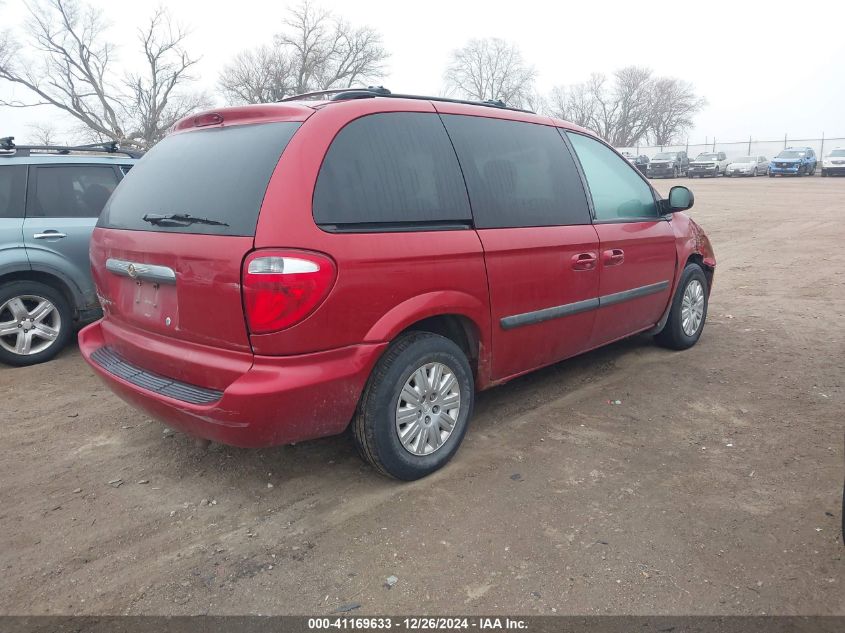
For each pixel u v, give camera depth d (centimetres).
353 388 318
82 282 589
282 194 294
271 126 322
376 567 290
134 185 372
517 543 304
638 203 504
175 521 329
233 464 386
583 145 468
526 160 412
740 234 1423
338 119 321
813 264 1017
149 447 411
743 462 377
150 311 340
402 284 326
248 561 296
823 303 757
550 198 420
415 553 298
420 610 264
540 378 516
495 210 380
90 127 4519
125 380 345
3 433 434
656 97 8562
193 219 315
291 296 288
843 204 2053
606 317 468
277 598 272
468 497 343
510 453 391
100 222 390
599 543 303
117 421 452
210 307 303
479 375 388
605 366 541
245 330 294
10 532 322
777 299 786
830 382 500
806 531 310
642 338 617
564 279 419
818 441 401
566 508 331
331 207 306
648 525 316
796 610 260
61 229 576
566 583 277
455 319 376
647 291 501
